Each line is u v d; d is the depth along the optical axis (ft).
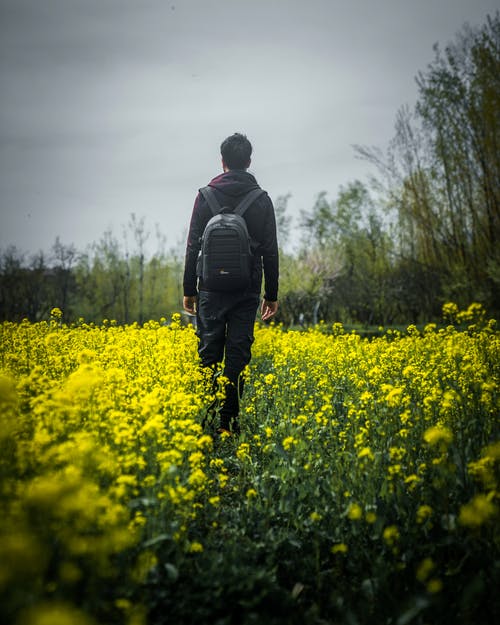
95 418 10.63
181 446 9.78
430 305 56.70
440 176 55.36
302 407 15.15
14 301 65.05
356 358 19.72
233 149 14.60
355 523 8.91
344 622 7.61
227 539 9.16
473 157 52.90
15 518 6.93
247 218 14.26
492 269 46.37
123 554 7.63
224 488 11.32
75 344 20.79
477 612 7.77
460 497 9.53
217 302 14.08
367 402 13.00
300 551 9.06
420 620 7.41
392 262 61.41
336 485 9.68
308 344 25.17
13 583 5.99
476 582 7.49
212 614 7.54
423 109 54.44
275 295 14.99
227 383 13.94
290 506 9.41
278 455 11.85
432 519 9.25
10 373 14.80
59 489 6.68
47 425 9.89
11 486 7.89
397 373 17.47
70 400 10.21
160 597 7.50
